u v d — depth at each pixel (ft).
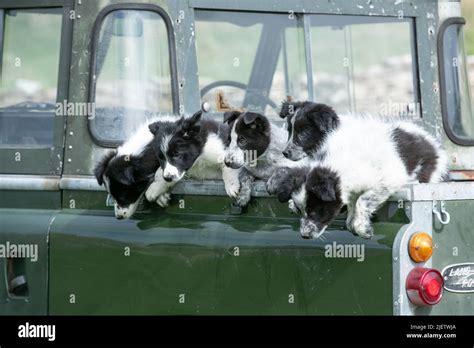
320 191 26.53
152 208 30.99
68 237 31.63
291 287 27.91
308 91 34.63
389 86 35.65
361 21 35.32
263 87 34.22
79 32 32.32
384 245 26.45
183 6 31.96
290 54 34.42
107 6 31.99
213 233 29.32
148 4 31.73
